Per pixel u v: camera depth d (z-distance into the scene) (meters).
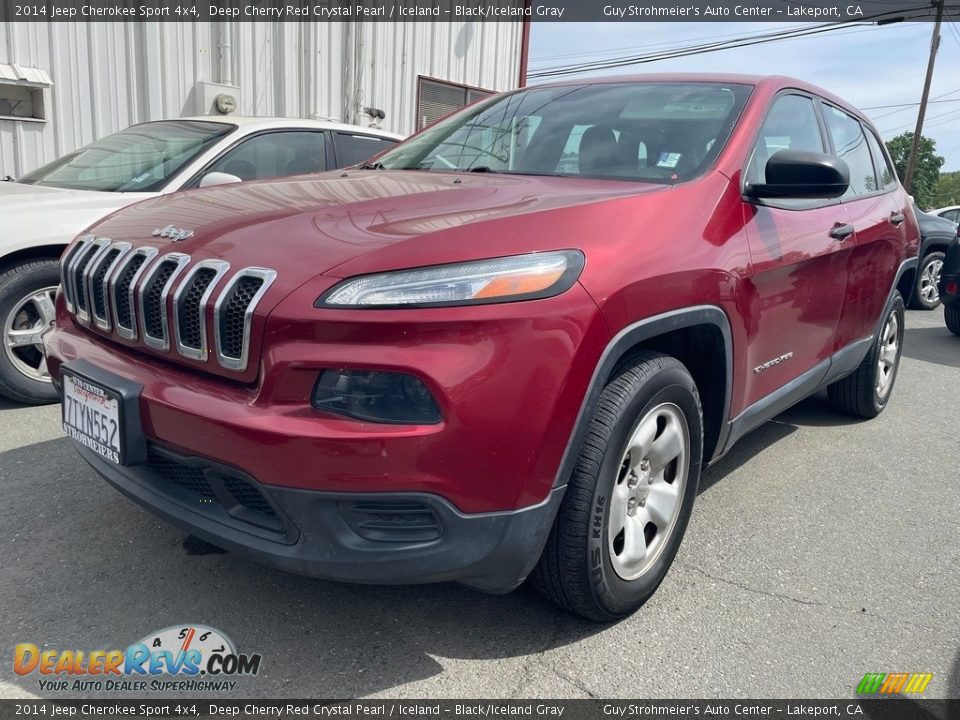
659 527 2.49
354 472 1.82
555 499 2.03
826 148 3.65
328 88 9.76
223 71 8.73
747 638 2.37
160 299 2.09
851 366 4.05
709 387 2.69
